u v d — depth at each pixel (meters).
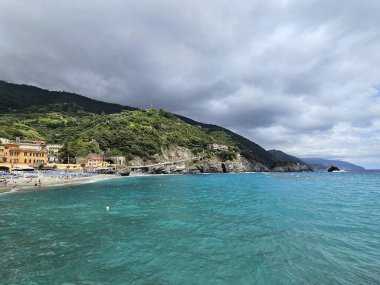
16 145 117.12
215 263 17.41
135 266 17.05
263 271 16.11
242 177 142.88
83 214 34.34
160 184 88.75
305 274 15.66
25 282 15.05
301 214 33.50
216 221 29.77
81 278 15.45
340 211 35.53
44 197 51.50
